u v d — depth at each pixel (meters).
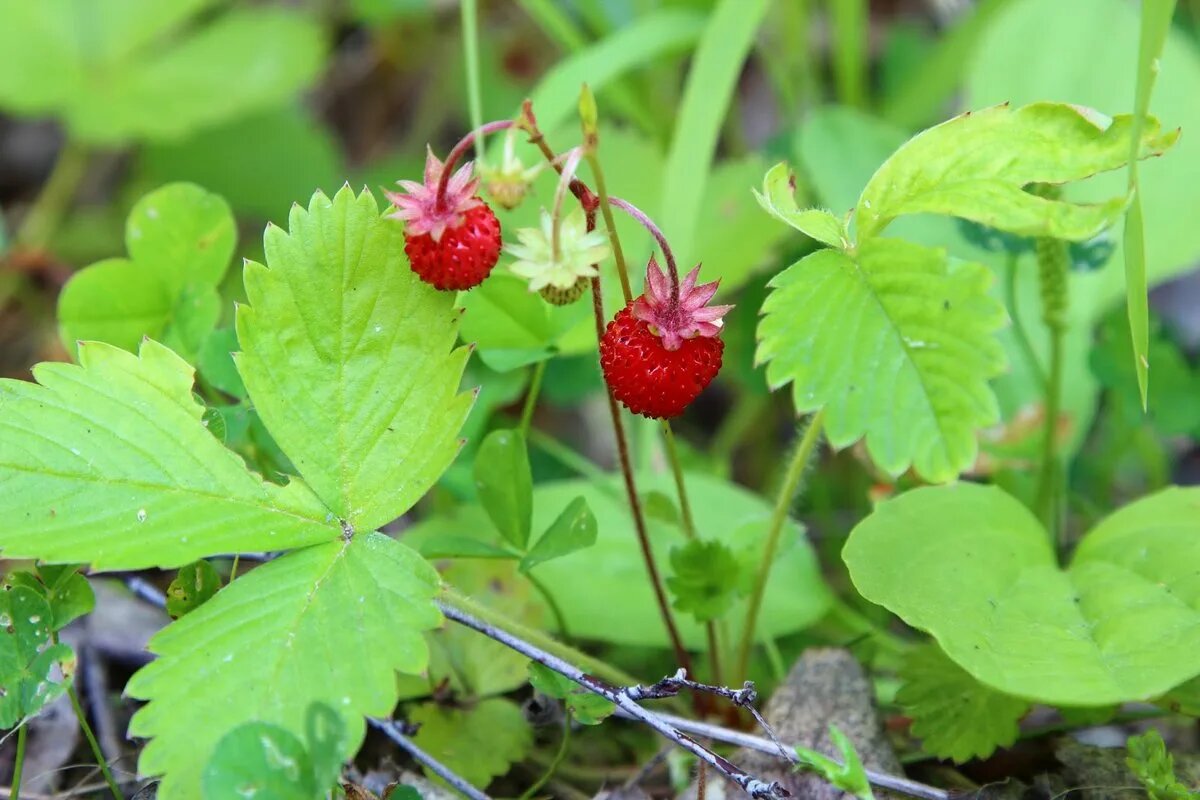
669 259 0.33
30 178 0.58
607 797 0.36
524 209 0.40
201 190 0.38
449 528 0.39
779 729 0.36
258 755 0.31
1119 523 0.35
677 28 0.44
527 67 0.58
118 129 0.51
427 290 0.34
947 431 0.33
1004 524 0.35
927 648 0.35
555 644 0.36
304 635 0.33
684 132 0.40
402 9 0.55
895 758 0.36
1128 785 0.35
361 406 0.34
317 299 0.34
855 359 0.33
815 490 0.43
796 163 0.45
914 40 0.57
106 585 0.39
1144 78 0.33
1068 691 0.32
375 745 0.37
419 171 0.52
